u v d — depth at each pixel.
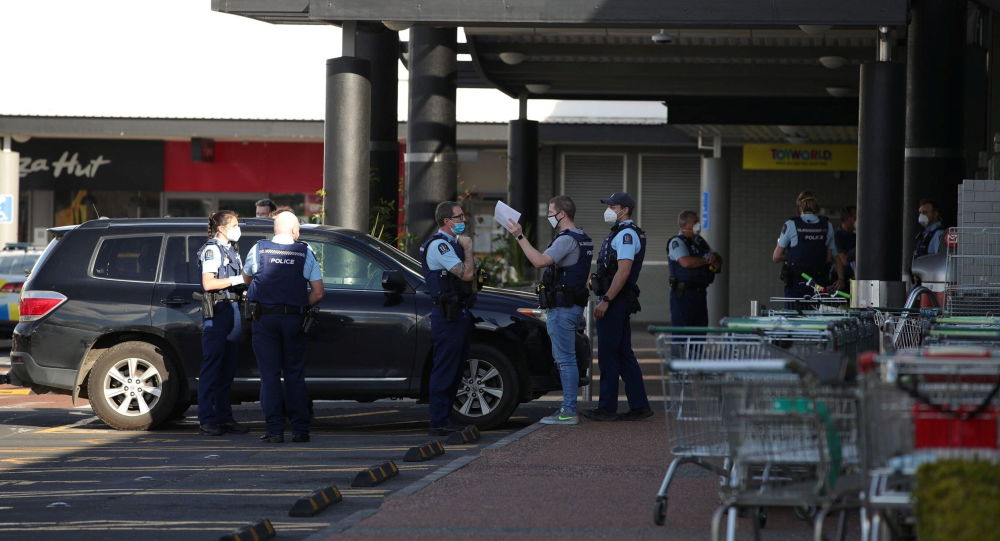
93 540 12.98
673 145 52.94
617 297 20.88
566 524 12.80
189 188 54.38
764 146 51.81
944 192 26.80
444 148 31.98
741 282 52.72
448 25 25.59
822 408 10.08
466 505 13.82
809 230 26.73
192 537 13.05
